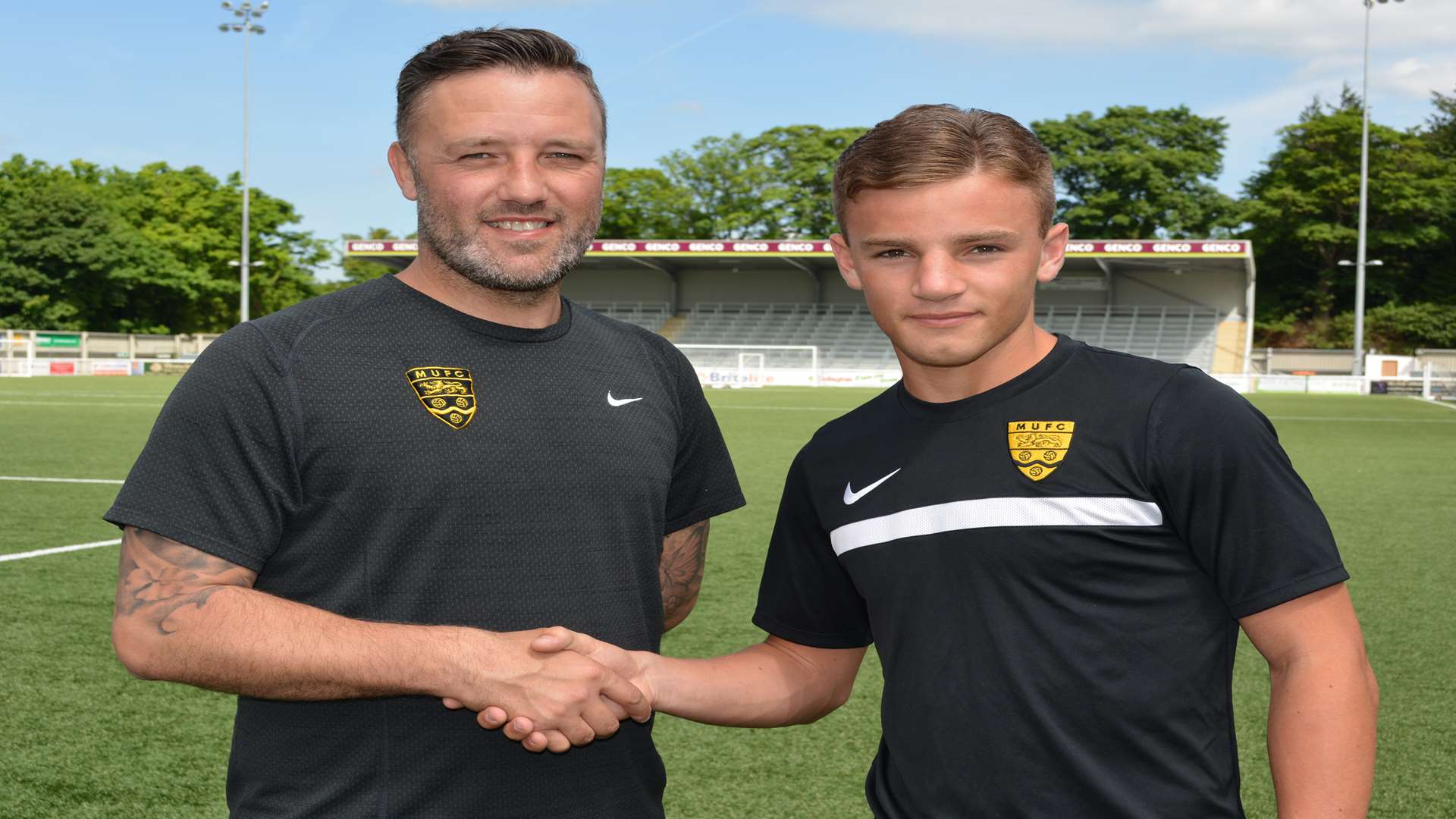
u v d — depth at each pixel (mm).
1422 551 6668
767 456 12195
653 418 1732
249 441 1464
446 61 1572
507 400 1583
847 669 1799
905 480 1500
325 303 1592
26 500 8234
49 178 52062
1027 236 1432
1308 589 1306
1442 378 28438
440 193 1575
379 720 1508
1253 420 1364
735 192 49750
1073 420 1424
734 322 39562
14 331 37406
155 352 41938
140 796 3039
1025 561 1403
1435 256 46594
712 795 3094
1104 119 48219
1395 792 3082
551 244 1596
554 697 1385
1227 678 1435
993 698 1418
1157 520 1381
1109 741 1386
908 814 1516
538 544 1553
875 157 1427
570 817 1561
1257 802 3074
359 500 1497
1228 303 35344
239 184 55469
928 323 1438
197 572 1435
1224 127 48750
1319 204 44406
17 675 4055
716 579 5887
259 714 1543
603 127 1693
